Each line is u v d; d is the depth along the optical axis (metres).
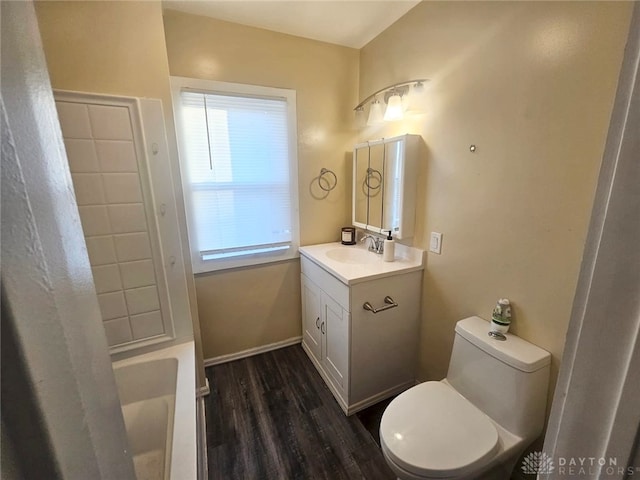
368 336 1.68
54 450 0.24
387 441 1.10
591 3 0.93
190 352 1.58
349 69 2.17
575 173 1.02
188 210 1.90
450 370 1.42
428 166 1.65
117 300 1.47
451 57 1.45
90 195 1.34
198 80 1.77
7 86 0.22
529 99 1.13
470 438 1.09
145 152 1.40
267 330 2.33
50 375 0.24
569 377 0.38
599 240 0.33
